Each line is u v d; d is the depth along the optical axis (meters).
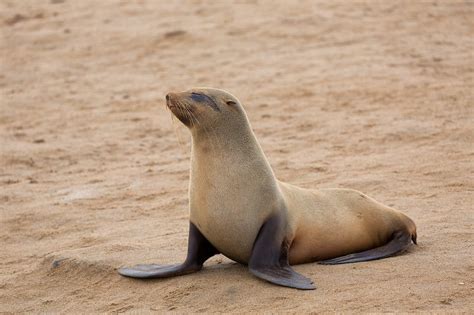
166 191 44.06
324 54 74.75
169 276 28.69
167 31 86.12
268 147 51.62
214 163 27.94
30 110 66.44
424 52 73.56
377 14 87.81
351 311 24.19
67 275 31.09
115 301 27.98
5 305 29.69
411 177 42.28
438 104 57.84
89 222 39.62
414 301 24.52
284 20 86.44
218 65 74.56
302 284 26.30
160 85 70.50
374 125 54.16
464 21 84.19
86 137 57.88
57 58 82.56
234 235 27.86
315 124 56.00
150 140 56.22
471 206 35.84
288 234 28.30
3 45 88.94
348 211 30.69
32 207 42.84
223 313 25.58
